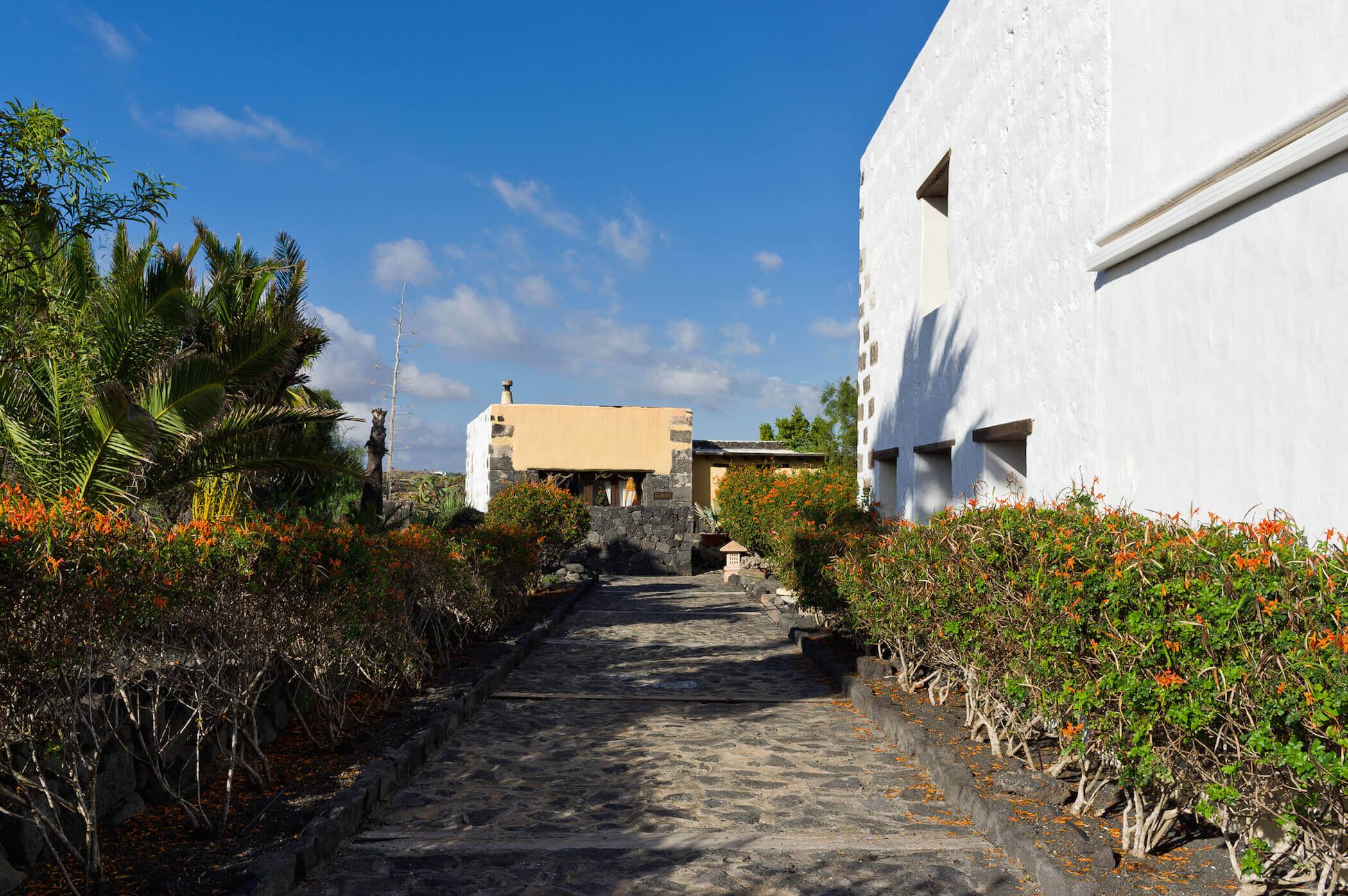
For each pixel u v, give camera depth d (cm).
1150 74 532
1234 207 451
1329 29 394
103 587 371
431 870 411
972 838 451
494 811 494
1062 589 416
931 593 607
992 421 759
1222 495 457
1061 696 419
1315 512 393
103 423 729
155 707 419
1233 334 451
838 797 520
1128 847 402
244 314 1221
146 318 870
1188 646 341
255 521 528
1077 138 620
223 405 830
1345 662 280
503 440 2305
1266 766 326
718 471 2609
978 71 805
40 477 748
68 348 820
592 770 575
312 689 568
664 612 1463
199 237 1278
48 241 694
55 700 365
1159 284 517
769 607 1441
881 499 1148
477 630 1025
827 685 862
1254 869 314
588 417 2328
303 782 497
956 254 856
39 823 343
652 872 411
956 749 567
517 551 1170
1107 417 573
